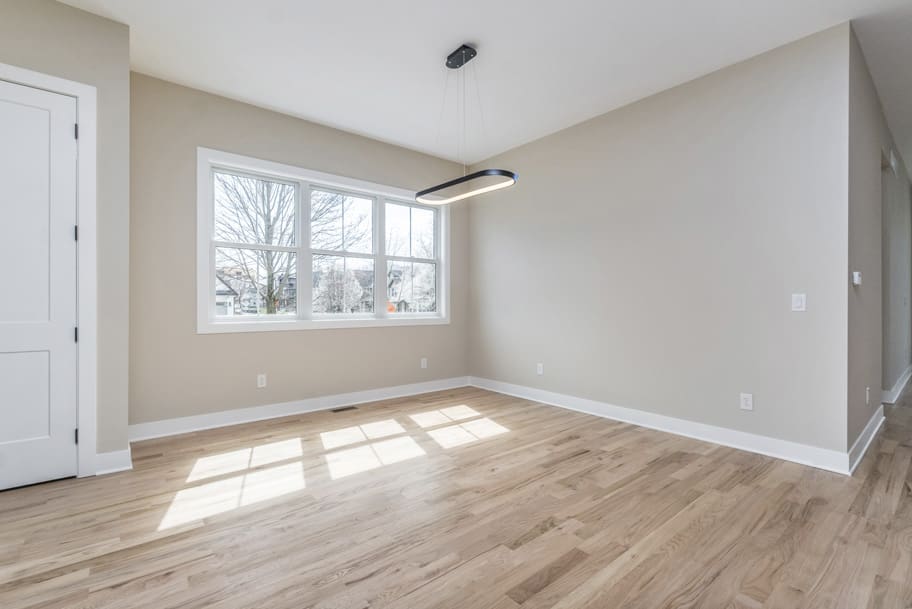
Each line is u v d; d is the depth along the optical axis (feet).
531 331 16.12
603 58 10.59
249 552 6.27
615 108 13.35
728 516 7.30
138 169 11.31
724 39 9.82
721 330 11.07
